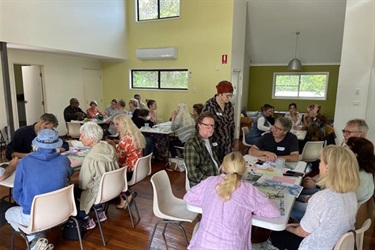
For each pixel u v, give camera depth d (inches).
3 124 226.4
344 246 52.5
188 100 283.0
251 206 56.0
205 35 262.2
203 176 82.2
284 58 367.2
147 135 207.6
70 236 97.4
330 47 322.0
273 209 57.9
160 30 285.3
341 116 179.6
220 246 53.1
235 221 54.1
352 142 76.5
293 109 223.9
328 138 167.8
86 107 311.6
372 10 163.8
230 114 110.7
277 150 114.4
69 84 288.5
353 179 53.8
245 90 393.7
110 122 230.5
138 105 256.2
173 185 155.3
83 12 239.5
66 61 282.4
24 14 187.3
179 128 183.6
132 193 118.8
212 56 261.7
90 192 94.6
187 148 84.0
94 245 95.1
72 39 230.1
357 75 172.2
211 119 83.9
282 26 303.4
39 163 78.2
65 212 80.3
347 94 176.2
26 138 117.3
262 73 395.2
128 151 118.3
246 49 362.9
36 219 73.2
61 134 283.4
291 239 69.4
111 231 104.4
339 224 53.5
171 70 290.8
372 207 127.4
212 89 267.1
